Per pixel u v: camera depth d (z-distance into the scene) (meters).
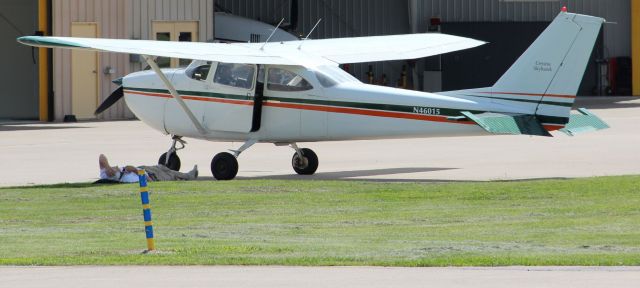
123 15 100.12
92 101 99.19
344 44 58.19
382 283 27.56
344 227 39.06
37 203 45.84
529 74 49.91
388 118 51.62
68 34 97.12
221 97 54.75
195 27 105.38
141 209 44.00
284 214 42.38
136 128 88.44
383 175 55.66
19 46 104.38
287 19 133.12
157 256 31.91
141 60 100.81
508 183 50.16
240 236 36.97
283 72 53.53
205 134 55.56
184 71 55.97
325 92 52.69
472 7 128.62
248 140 54.81
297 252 32.69
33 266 30.59
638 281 27.36
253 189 49.19
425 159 63.16
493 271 29.00
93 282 28.11
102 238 36.47
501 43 128.88
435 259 30.89
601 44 130.38
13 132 84.62
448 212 42.34
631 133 77.31
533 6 129.12
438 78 128.12
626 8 130.25
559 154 64.31
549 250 33.00
